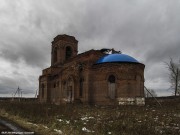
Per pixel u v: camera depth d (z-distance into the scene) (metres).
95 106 28.27
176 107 26.30
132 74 30.45
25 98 55.31
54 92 39.28
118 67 30.25
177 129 13.95
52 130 13.36
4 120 17.58
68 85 34.62
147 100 34.94
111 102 29.73
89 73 31.56
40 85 43.38
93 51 32.44
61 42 42.34
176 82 46.38
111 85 30.66
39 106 26.31
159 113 20.83
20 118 18.27
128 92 29.77
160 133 13.01
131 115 19.25
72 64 34.50
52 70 41.09
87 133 12.94
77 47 44.06
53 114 20.56
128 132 13.25
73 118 18.52
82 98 31.86
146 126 14.31
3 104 30.25
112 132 13.31
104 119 17.64
